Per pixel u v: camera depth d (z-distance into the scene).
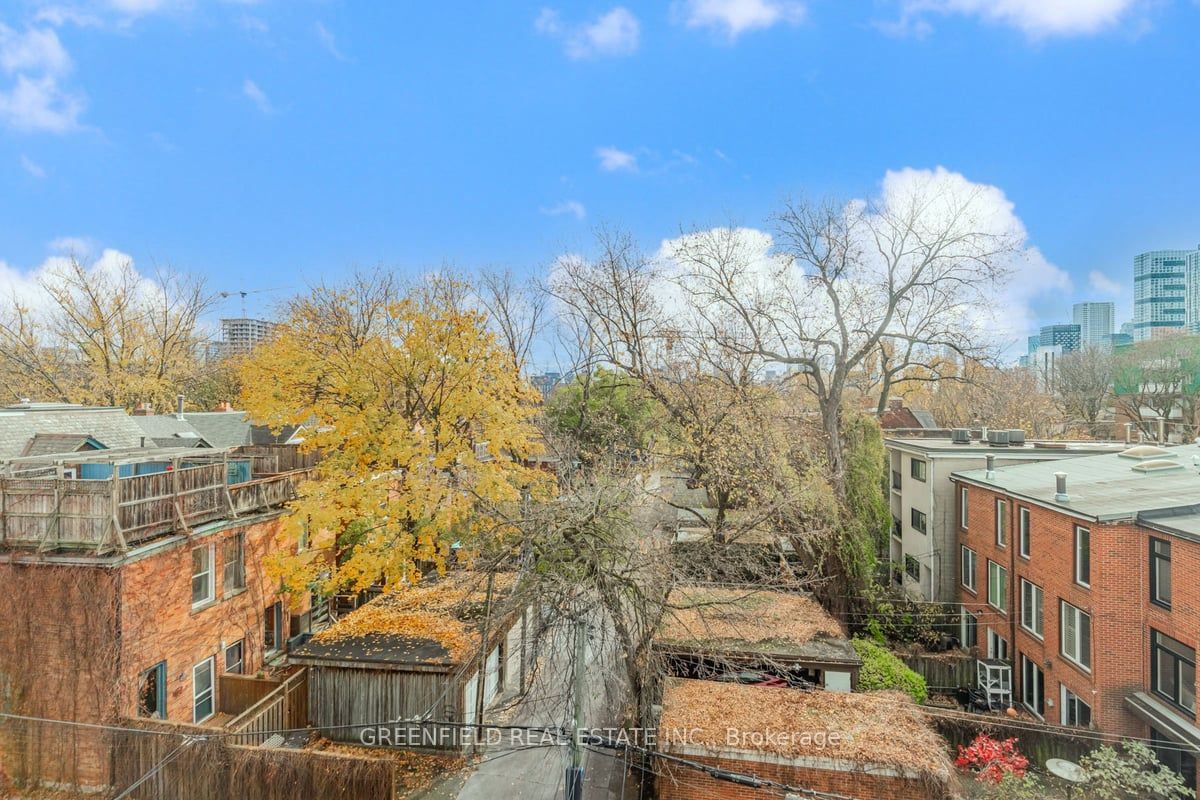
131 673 12.19
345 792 10.52
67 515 12.02
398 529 16.58
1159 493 15.61
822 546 19.09
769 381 24.31
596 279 24.03
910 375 25.34
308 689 13.84
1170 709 12.84
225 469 15.17
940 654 19.23
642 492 15.54
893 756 10.36
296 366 19.14
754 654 14.28
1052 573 16.11
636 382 27.39
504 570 15.33
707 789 10.65
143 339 34.88
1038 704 16.84
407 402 18.75
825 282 21.58
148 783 11.19
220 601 15.00
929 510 23.19
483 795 11.93
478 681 14.44
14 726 11.83
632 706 12.13
